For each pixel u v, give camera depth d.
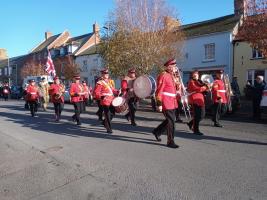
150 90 10.16
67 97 27.55
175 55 27.75
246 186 5.74
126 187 5.91
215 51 31.05
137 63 25.83
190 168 6.80
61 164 7.52
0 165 7.84
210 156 7.68
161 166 7.01
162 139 9.73
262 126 12.27
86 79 48.03
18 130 12.54
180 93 10.00
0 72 78.12
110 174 6.64
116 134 10.78
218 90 12.09
